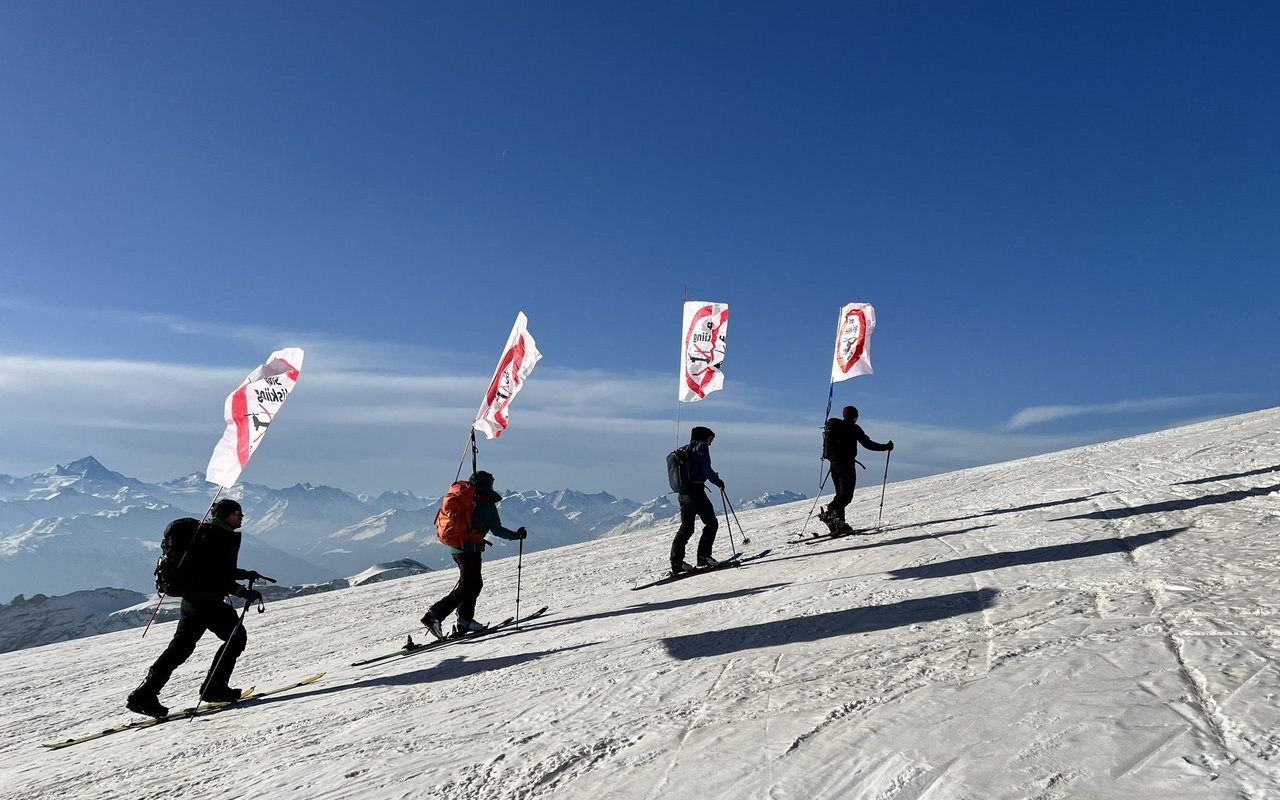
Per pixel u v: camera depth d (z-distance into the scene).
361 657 9.66
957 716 3.41
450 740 4.58
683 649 5.94
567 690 5.27
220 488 8.05
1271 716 2.86
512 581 16.47
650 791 3.25
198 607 7.62
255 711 6.93
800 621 6.16
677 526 24.55
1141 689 3.36
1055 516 9.99
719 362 14.45
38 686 12.02
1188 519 8.10
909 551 8.99
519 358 10.30
